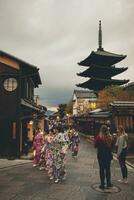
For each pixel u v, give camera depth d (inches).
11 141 660.7
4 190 354.9
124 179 402.6
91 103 1818.4
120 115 844.6
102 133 370.9
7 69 708.0
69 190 358.3
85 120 1470.2
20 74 688.4
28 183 393.7
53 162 411.2
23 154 699.4
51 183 395.2
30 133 853.8
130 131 868.0
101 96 1376.7
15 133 663.8
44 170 492.4
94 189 365.1
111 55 1847.9
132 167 544.1
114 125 840.3
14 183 393.1
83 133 1611.7
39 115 982.4
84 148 918.4
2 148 660.1
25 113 775.1
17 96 680.4
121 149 404.5
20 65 725.9
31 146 831.1
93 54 1802.4
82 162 605.9
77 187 374.6
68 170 502.9
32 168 512.4
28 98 902.4
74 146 685.9
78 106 2233.0
